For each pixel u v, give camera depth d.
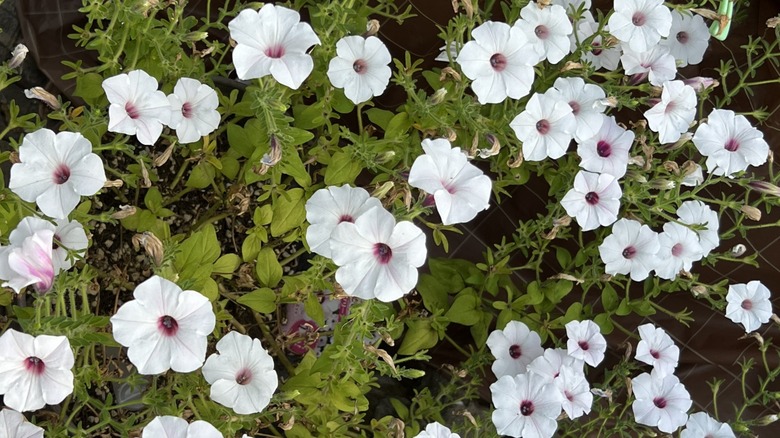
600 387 0.98
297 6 0.91
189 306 0.75
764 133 1.00
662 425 0.93
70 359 0.73
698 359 1.04
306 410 0.90
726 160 0.90
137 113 0.80
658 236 0.91
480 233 1.06
